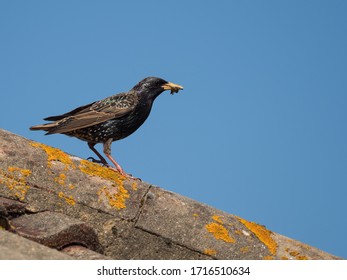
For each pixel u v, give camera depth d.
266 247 10.38
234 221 10.73
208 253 9.99
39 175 10.19
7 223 8.53
